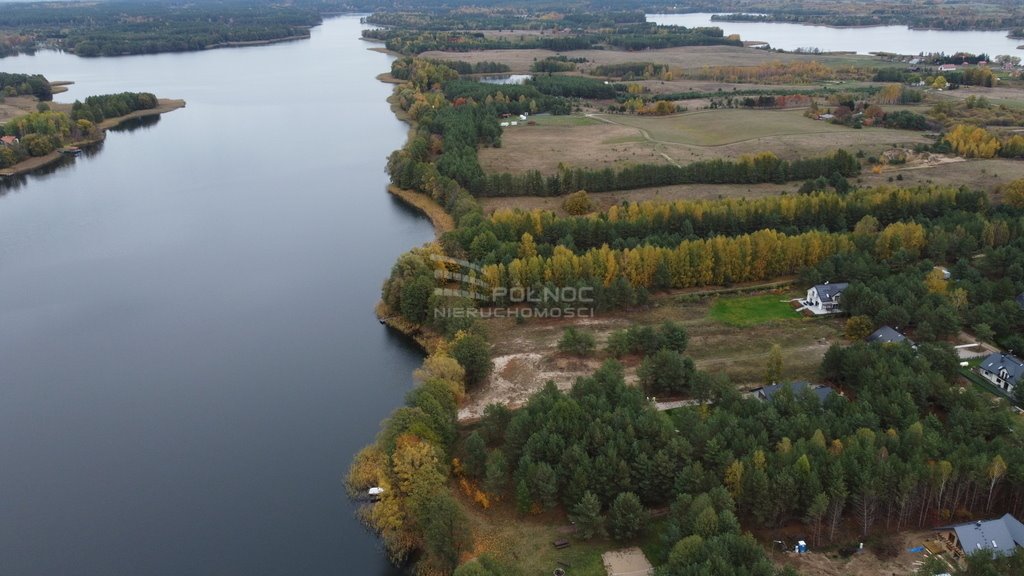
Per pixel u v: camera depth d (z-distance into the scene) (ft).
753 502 300.20
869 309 470.80
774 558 292.81
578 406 349.41
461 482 340.59
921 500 301.43
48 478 375.66
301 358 486.38
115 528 342.85
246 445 400.26
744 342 466.70
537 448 330.54
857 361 395.55
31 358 486.79
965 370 421.18
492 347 473.67
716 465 317.63
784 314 504.02
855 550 293.84
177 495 363.35
